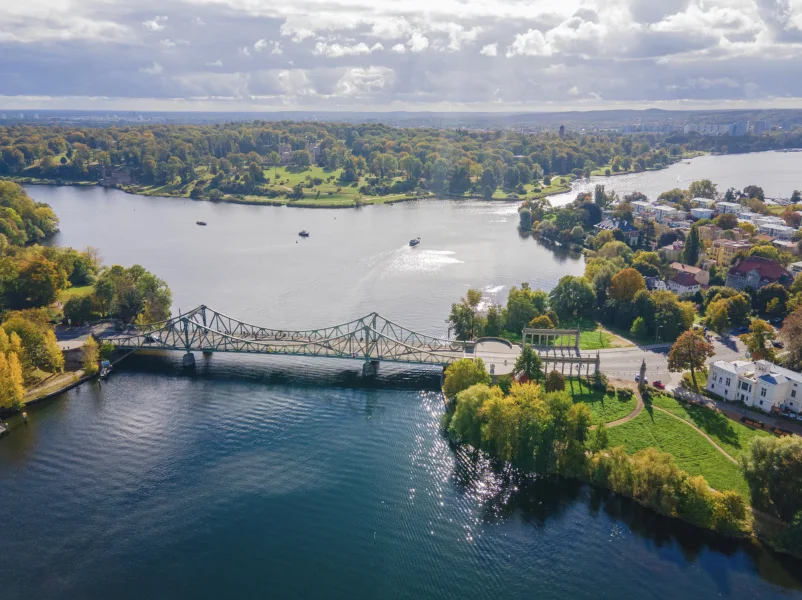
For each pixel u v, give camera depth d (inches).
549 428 5428.2
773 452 4741.6
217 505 5054.1
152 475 5438.0
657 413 6171.3
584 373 7086.6
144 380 7367.1
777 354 7219.5
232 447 5885.8
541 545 4633.4
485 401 5782.5
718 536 4680.1
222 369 7687.0
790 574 4325.8
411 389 7126.0
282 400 6840.6
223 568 4426.7
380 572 4397.1
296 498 5147.6
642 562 4458.7
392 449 5861.2
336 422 6358.3
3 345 6796.3
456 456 5748.0
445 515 4963.1
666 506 4810.5
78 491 5221.5
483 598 4175.7
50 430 6181.1
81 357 7637.8
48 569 4407.0
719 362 6688.0
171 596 4192.9
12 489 5241.1
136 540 4680.1
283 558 4517.7
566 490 5246.1
